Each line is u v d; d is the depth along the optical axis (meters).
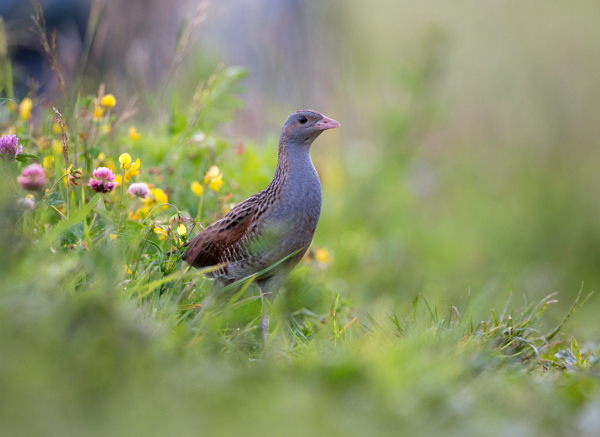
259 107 15.89
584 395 5.17
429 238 17.20
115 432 3.97
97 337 4.51
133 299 6.32
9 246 5.52
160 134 11.30
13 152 6.97
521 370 6.28
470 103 21.77
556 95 22.17
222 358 6.11
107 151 9.55
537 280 15.21
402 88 17.27
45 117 10.17
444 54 16.77
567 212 19.50
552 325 10.35
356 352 5.74
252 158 11.66
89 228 7.36
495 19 22.16
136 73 13.16
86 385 4.23
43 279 5.42
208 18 15.89
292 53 17.00
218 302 7.72
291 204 7.88
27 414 3.94
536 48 22.30
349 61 17.97
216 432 4.06
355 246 14.14
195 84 14.37
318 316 8.62
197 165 10.30
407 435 4.26
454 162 21.73
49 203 6.84
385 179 16.38
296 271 9.20
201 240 8.12
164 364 4.79
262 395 4.46
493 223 19.23
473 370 5.73
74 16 16.58
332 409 4.45
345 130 17.77
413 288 13.59
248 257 7.95
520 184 21.11
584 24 22.20
